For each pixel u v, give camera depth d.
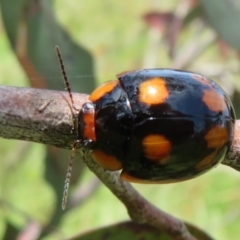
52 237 0.10
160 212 0.06
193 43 0.10
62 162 0.09
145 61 0.11
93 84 0.08
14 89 0.06
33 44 0.08
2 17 0.08
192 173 0.06
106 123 0.06
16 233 0.09
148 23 0.10
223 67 0.10
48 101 0.06
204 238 0.07
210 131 0.06
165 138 0.06
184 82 0.06
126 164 0.06
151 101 0.06
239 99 0.09
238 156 0.06
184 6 0.10
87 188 0.09
